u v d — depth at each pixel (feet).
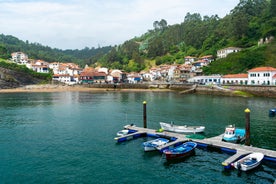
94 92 495.00
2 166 105.81
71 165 106.83
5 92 491.72
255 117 203.10
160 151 121.49
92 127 177.37
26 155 118.93
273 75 361.30
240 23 590.14
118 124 187.21
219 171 101.04
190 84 460.55
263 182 91.66
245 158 104.83
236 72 469.98
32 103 315.78
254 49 495.82
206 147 127.34
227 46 604.90
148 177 95.71
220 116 212.64
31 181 92.32
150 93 455.63
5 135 155.12
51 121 199.21
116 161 111.55
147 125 183.21
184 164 108.37
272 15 570.46
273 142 136.46
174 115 221.46
